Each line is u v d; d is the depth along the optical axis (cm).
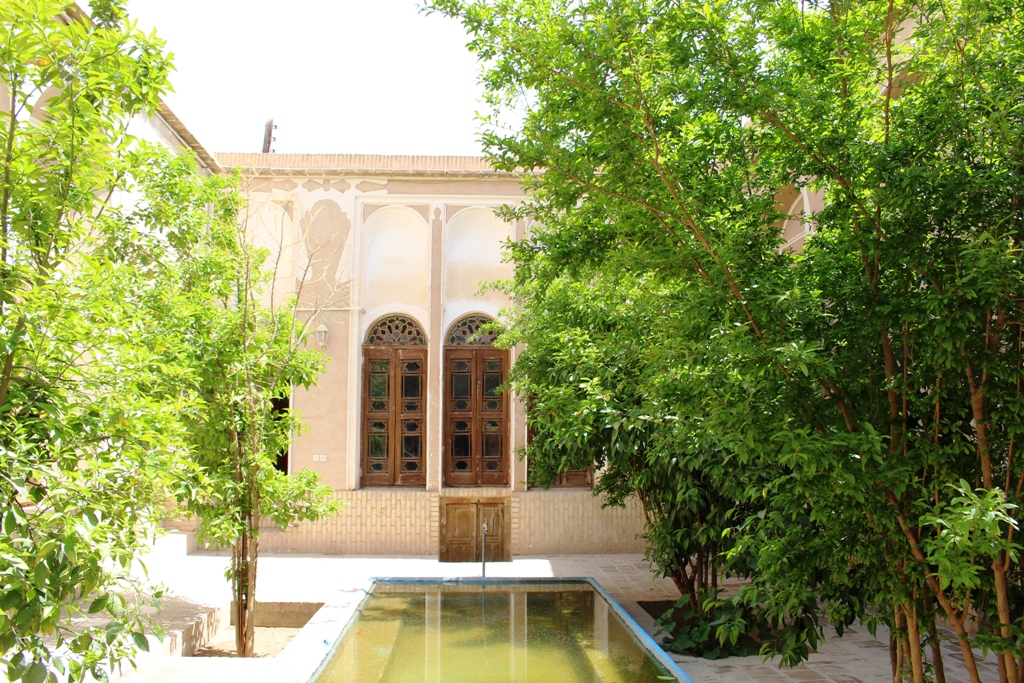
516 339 905
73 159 305
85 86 309
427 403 1212
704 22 332
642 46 346
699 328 348
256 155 1248
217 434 611
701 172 379
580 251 416
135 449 318
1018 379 305
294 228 1214
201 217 641
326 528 1191
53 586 261
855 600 377
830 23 356
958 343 298
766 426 323
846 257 360
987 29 312
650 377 415
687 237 350
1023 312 302
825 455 296
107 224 479
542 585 831
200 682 471
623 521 1209
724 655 623
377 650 584
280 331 699
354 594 765
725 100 344
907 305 315
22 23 288
